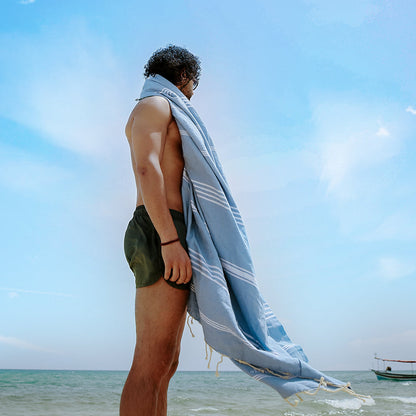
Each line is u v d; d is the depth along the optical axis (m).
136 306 1.61
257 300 1.66
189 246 1.63
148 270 1.57
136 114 1.74
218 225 1.71
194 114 1.90
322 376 1.55
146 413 1.44
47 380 35.41
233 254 1.70
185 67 2.06
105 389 22.09
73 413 10.05
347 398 14.61
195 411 10.87
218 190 1.75
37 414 9.64
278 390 1.47
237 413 10.38
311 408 11.64
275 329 1.76
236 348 1.53
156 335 1.53
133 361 1.56
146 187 1.56
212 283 1.58
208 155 1.78
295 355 1.71
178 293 1.57
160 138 1.68
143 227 1.65
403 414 9.88
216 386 28.09
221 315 1.54
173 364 1.74
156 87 1.88
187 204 1.73
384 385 30.03
